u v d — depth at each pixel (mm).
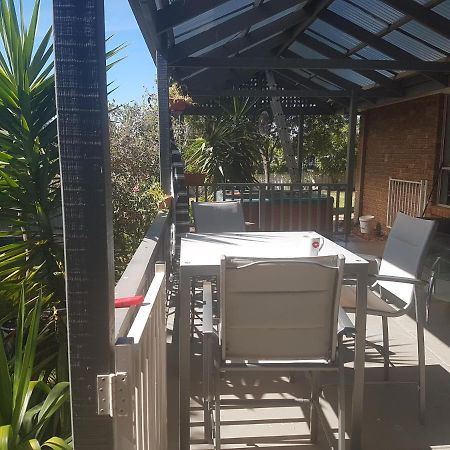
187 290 2111
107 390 1156
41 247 2828
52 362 2656
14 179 2764
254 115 10492
